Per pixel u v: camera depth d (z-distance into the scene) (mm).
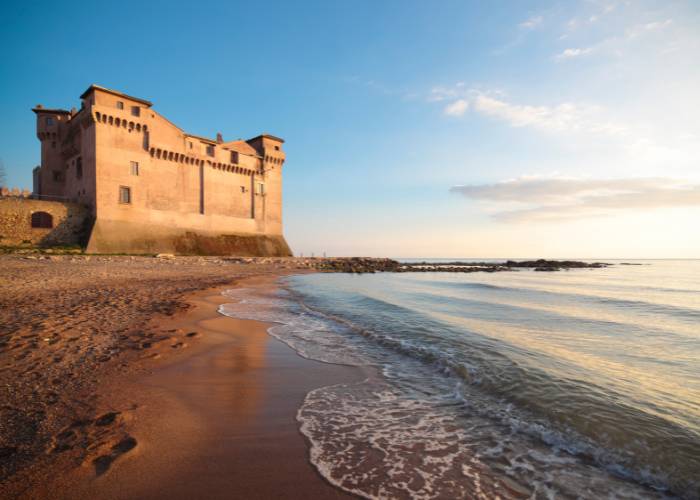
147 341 7188
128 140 43094
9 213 36062
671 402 5129
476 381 5836
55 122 48594
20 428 3693
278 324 10055
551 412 4730
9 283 14664
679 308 15469
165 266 29938
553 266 71188
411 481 3238
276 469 3320
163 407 4453
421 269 52969
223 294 15594
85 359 5965
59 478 2947
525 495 3107
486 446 3914
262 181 60031
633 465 3600
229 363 6391
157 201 45719
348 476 3275
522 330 10094
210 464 3332
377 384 5707
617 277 40688
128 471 3119
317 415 4535
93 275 19797
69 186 47000
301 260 53000
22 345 6406
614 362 7133
